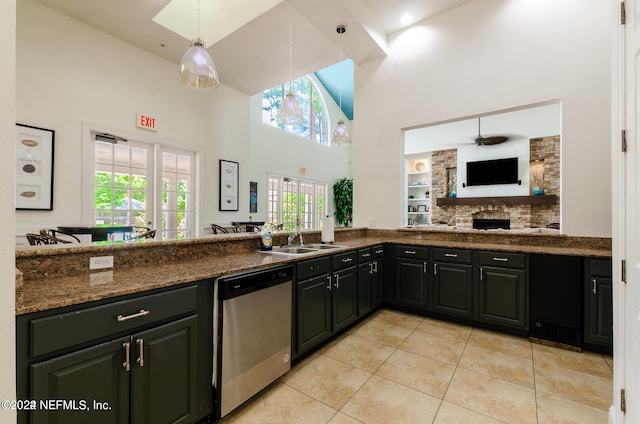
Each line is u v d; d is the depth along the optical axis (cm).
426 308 315
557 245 282
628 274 126
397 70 386
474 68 328
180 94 455
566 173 279
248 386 170
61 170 334
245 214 562
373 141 407
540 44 292
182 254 199
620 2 133
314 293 230
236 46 402
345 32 343
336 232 349
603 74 264
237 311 164
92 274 152
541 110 560
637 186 119
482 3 324
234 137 541
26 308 97
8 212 63
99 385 113
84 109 352
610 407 154
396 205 388
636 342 118
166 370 135
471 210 773
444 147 800
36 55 316
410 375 204
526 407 170
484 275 281
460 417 162
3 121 62
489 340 262
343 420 160
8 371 63
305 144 808
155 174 426
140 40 388
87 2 317
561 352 240
